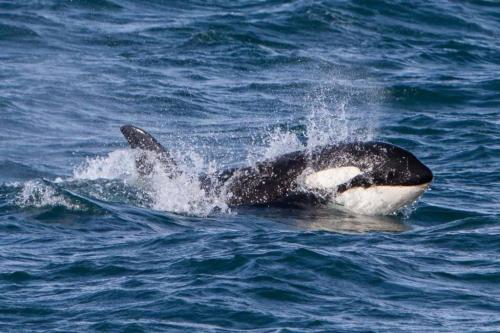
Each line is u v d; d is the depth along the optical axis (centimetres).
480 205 7050
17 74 11119
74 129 9506
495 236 6150
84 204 6500
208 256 5556
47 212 6400
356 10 13888
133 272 5378
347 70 11781
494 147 8825
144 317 4794
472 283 5375
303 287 5191
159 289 5106
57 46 12312
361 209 6725
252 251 5603
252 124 9794
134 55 12094
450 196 7269
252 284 5184
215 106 10394
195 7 14175
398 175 6594
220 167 8394
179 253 5684
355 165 6700
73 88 10744
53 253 5703
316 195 6775
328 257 5516
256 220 6475
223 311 4859
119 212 6456
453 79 11419
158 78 11262
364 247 5894
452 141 9131
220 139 9281
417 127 9625
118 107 10262
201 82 11206
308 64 11988
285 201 6788
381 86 11025
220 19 13400
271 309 4919
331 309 4947
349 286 5247
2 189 6831
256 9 14038
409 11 14038
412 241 6094
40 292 5116
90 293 5088
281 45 12738
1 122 9500
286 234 6103
